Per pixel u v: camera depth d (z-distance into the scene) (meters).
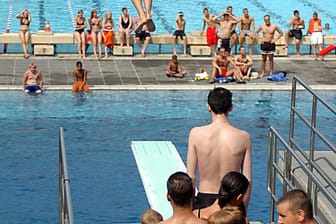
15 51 28.70
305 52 29.45
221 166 6.80
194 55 28.47
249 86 24.16
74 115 20.97
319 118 21.20
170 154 17.03
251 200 14.97
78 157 17.62
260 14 37.94
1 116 20.70
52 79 24.56
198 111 21.70
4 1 39.69
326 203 7.98
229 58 24.67
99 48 27.91
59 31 33.66
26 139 18.78
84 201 15.03
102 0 40.25
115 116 21.00
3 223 13.84
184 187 5.62
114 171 16.77
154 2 40.28
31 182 16.00
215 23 28.47
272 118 21.05
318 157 9.68
